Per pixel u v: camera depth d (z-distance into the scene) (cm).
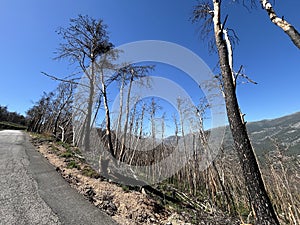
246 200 1092
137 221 367
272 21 386
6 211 312
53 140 1298
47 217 309
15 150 839
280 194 1283
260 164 1168
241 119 392
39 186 429
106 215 353
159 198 597
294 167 1183
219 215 552
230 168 1195
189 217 465
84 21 882
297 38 335
